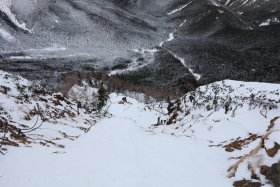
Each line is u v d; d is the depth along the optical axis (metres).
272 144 9.94
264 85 27.53
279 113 18.34
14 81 25.39
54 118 21.81
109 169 10.19
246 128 16.78
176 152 11.72
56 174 9.88
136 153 11.32
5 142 12.16
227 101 23.42
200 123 20.14
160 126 29.00
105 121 14.46
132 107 44.84
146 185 9.30
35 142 13.35
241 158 10.29
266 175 9.18
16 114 18.28
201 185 9.29
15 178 9.36
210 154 11.76
